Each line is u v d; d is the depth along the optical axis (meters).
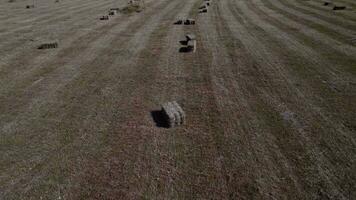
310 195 5.66
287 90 9.99
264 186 5.93
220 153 6.96
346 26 17.80
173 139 7.57
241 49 14.45
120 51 14.78
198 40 16.17
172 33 17.80
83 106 9.41
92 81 11.33
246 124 8.10
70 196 5.80
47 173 6.47
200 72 11.84
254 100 9.41
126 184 6.07
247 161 6.65
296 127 7.86
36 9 29.05
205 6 25.36
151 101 9.62
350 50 13.62
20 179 6.32
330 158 6.66
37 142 7.59
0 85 11.16
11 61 13.78
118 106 9.35
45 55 14.53
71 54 14.57
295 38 15.91
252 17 21.55
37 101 9.84
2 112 9.18
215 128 7.98
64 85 11.03
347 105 8.90
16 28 20.56
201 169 6.46
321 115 8.41
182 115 8.14
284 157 6.73
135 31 18.59
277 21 19.97
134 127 8.15
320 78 10.83
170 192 5.83
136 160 6.80
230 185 5.98
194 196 5.72
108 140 7.58
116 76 11.74
